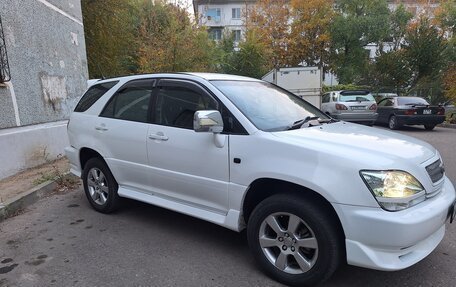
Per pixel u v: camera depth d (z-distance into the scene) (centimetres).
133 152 438
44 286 325
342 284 320
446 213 303
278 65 3416
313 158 300
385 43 3747
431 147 355
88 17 1365
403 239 268
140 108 443
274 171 314
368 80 3173
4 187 606
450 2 3272
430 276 331
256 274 339
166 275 338
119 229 448
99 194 505
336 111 1534
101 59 1473
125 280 331
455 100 1866
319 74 1736
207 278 332
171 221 473
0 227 466
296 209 304
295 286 314
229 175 348
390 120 1566
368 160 285
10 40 680
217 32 4875
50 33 840
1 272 351
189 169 380
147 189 437
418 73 2795
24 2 727
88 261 368
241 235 427
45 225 468
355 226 278
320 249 296
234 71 3031
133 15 2194
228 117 358
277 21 3409
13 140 687
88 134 498
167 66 2022
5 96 664
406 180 281
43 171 718
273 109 392
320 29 3319
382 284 319
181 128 392
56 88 864
